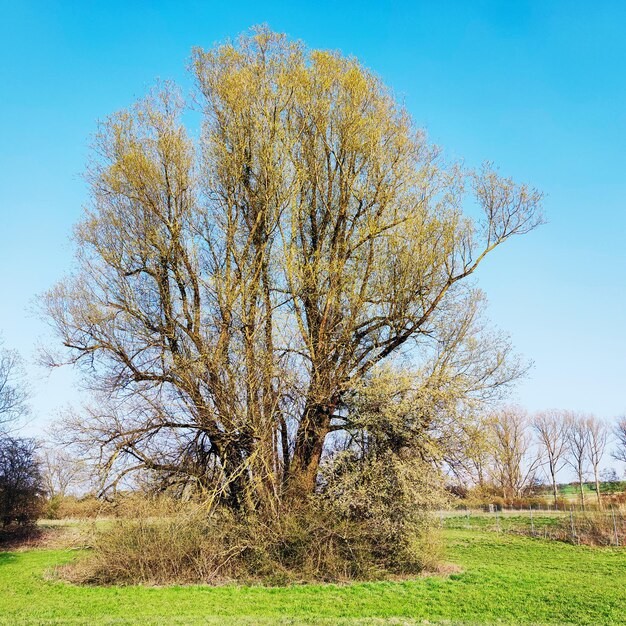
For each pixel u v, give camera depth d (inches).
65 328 927.0
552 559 1130.0
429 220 970.7
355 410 937.5
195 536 872.3
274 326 922.1
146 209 936.3
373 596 733.9
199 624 545.3
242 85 984.9
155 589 784.3
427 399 894.4
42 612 639.1
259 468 917.2
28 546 1378.0
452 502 936.3
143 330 940.6
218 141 988.6
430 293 979.3
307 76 999.0
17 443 1521.9
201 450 971.3
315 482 956.6
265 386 929.5
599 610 669.9
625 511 1567.4
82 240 936.9
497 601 711.1
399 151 999.6
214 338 943.7
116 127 948.0
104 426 912.3
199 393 917.2
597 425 3531.0
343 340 948.6
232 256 974.4
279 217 971.9
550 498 2684.5
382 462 896.3
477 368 936.3
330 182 1023.6
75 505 952.3
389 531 874.8
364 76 1019.9
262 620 570.3
